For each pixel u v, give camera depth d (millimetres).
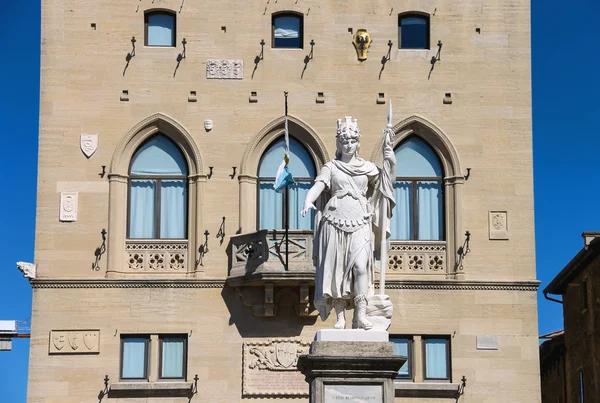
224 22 45438
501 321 44062
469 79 45438
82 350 43250
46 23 45188
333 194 29031
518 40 45719
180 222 44750
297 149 45125
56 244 43906
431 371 43844
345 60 45344
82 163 44469
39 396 43000
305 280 42750
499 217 44781
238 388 43281
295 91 45094
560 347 59688
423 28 45938
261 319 43594
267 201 44875
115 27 45281
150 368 43312
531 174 45000
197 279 43719
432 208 45062
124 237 44312
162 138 45094
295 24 45812
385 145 29406
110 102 44875
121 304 43562
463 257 44438
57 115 44688
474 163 45031
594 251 51188
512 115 45312
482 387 43688
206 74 45094
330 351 27359
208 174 44562
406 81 45344
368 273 28594
